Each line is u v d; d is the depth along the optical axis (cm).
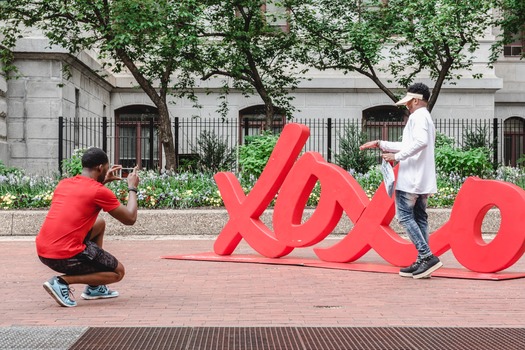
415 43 2078
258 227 1071
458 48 2119
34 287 825
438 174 1742
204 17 2181
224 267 1012
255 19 2191
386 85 2738
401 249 946
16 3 1970
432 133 880
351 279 891
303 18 2284
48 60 2217
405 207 888
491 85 2739
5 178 1684
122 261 1078
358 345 512
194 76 2719
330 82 2731
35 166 2216
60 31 2056
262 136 1808
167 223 1489
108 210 691
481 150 1797
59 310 670
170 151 2031
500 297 745
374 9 2564
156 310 668
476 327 582
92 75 2519
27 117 2216
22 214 1481
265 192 1066
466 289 803
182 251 1218
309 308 680
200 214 1491
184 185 1675
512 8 2059
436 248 927
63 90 2233
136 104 2762
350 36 2128
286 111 2370
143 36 1961
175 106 2734
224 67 2253
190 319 623
